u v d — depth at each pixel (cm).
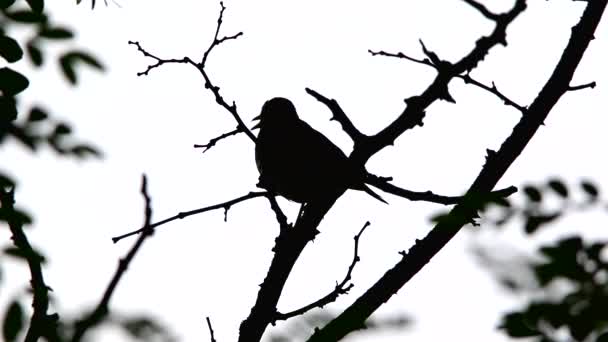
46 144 540
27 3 564
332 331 579
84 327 398
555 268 479
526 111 701
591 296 476
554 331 479
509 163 680
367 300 629
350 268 676
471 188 638
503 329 482
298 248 703
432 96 597
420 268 645
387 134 636
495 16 546
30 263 451
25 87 546
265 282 690
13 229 477
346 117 637
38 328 422
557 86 708
